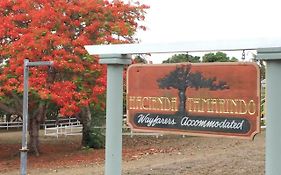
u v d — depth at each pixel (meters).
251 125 7.50
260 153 18.20
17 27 17.28
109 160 9.02
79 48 16.86
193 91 8.11
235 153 18.61
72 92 16.48
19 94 16.86
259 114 7.43
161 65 8.46
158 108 8.49
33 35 16.38
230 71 7.73
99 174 14.68
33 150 19.62
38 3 17.94
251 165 15.40
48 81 17.14
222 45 7.60
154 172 14.67
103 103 17.53
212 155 18.47
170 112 8.36
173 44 8.11
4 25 16.86
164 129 8.41
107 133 9.05
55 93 16.31
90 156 19.53
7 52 16.42
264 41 7.16
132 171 15.01
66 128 30.95
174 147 22.27
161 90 8.46
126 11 20.03
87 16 18.33
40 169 16.23
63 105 16.31
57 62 16.25
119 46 8.74
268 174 7.24
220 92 7.82
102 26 18.38
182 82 8.23
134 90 8.75
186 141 24.53
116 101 8.98
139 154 19.91
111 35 18.47
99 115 25.20
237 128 7.64
